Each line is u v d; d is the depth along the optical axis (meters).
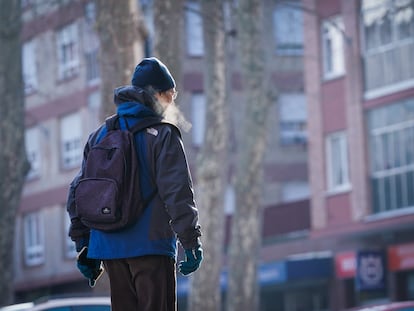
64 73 77.44
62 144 78.44
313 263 59.28
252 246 48.75
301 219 62.97
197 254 9.44
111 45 33.59
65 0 53.25
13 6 44.97
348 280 58.94
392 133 56.66
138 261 9.45
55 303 21.53
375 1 57.78
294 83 75.50
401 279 55.56
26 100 81.38
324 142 60.72
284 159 75.62
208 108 46.75
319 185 60.78
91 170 9.52
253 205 48.53
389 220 55.91
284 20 74.88
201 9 45.78
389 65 57.03
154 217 9.45
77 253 10.05
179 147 9.52
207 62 46.62
